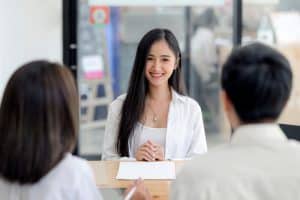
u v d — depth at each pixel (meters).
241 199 1.03
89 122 4.32
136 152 2.26
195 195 1.04
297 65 4.05
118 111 2.37
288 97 1.08
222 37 4.26
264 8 4.16
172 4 4.11
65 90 1.18
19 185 1.19
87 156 4.28
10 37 3.73
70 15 4.01
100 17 4.19
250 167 1.05
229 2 4.14
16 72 1.19
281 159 1.05
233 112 1.11
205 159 1.08
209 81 4.54
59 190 1.18
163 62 2.27
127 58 4.33
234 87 1.08
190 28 4.33
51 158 1.17
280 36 4.18
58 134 1.17
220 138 4.35
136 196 1.63
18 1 3.75
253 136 1.08
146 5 4.12
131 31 4.29
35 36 3.86
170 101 2.38
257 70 1.06
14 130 1.15
